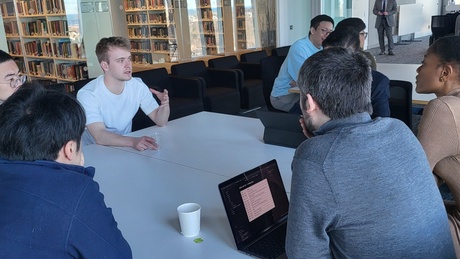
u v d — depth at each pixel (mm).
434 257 1009
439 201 1049
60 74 6242
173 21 6363
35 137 947
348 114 1031
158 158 2072
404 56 9492
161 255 1214
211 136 2389
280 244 1240
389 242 957
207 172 1841
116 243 1000
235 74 5438
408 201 972
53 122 962
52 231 910
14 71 2125
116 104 2543
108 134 2344
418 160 1029
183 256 1202
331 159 946
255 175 1380
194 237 1303
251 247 1229
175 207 1517
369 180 947
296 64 3744
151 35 6715
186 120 2793
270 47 7695
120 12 6062
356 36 2613
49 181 932
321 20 3664
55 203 919
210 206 1507
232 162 1946
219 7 6828
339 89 1012
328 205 943
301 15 7996
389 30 9672
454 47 1551
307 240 979
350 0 9062
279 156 1984
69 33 5910
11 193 922
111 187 1737
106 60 2422
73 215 926
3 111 974
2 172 948
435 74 1613
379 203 948
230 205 1261
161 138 2416
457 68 1551
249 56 6359
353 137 976
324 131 1051
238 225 1253
